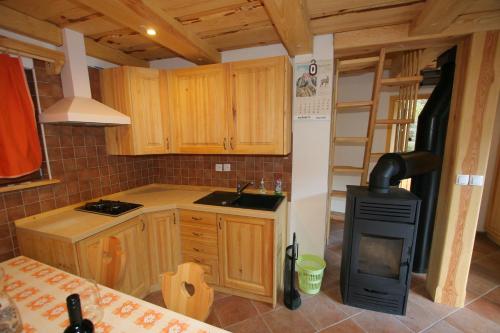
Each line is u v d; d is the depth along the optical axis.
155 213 2.10
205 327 0.89
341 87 3.84
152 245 2.12
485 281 2.25
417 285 2.20
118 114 1.92
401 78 2.09
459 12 1.41
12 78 1.57
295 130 2.25
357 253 1.89
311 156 2.24
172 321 0.92
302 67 2.14
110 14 1.42
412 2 1.51
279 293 2.14
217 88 2.13
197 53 2.13
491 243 3.04
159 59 2.61
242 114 2.09
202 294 1.01
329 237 3.28
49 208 1.87
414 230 1.72
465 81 1.66
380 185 1.84
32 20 1.64
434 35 1.72
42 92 1.79
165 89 2.26
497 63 1.57
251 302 2.03
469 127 1.68
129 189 2.55
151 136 2.25
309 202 2.31
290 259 1.93
